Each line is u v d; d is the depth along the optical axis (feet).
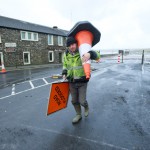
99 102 15.79
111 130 10.29
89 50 9.45
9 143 9.11
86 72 9.33
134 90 20.16
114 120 11.73
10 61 59.47
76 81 10.43
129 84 23.86
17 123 11.61
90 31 9.98
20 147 8.72
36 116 12.78
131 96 17.58
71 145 8.79
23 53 64.64
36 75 37.24
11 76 36.19
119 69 44.06
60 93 11.36
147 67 47.65
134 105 14.75
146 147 8.46
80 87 10.71
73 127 10.80
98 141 9.09
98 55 9.92
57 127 10.88
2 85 25.94
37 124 11.39
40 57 73.26
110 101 16.05
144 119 11.81
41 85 25.07
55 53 82.38
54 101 11.02
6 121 11.98
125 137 9.44
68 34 10.18
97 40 10.66
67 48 10.59
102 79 28.63
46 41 75.72
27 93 20.15
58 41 83.87
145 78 28.76
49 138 9.53
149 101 15.78
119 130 10.27
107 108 14.14
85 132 10.12
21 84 26.35
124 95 18.04
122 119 11.86
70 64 10.43
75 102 11.23
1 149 8.56
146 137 9.41
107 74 34.88
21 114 13.25
